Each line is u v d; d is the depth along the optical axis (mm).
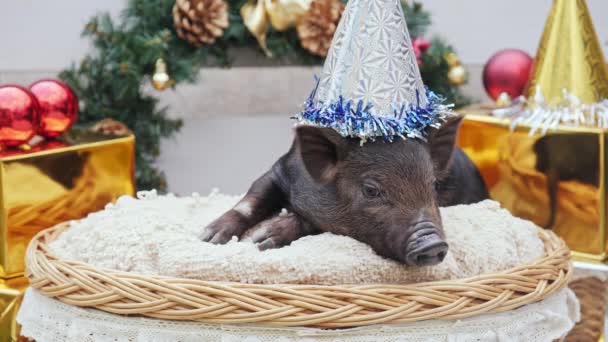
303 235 1257
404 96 1218
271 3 1733
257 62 1863
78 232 1274
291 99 1937
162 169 2143
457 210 1315
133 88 1729
